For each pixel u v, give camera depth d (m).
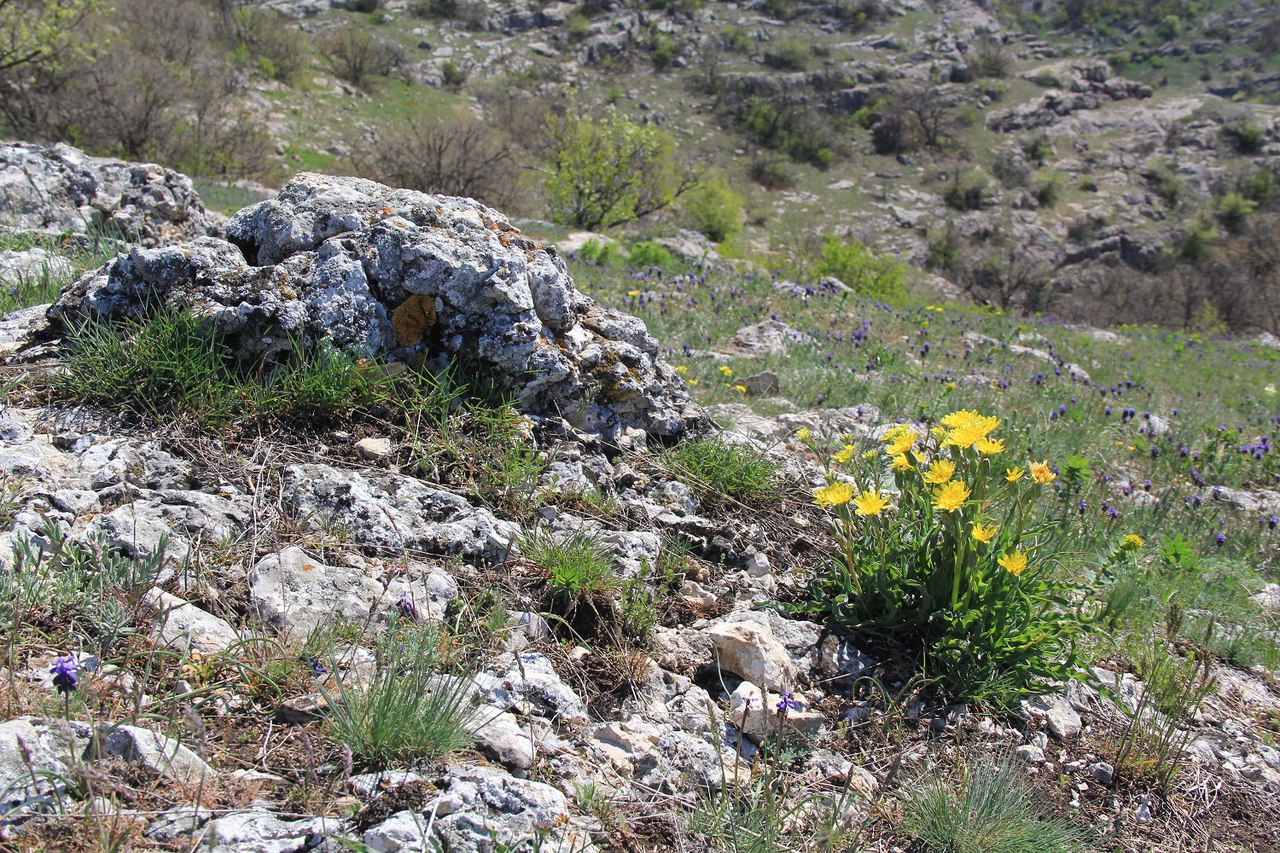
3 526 2.87
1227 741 3.52
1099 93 86.44
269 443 3.66
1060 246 63.91
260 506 3.31
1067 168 74.06
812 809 2.68
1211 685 3.60
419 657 2.63
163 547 2.79
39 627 2.54
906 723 3.16
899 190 66.19
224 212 16.19
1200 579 5.13
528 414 4.27
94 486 3.21
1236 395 13.09
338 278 4.04
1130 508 6.36
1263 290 48.62
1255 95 87.44
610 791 2.55
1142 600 4.41
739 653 3.21
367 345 4.04
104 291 4.05
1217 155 76.94
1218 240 63.97
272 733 2.42
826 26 89.44
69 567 2.73
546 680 2.85
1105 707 3.52
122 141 26.86
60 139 26.31
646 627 3.25
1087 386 10.89
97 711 2.30
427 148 29.45
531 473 3.83
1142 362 14.74
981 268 54.44
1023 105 80.25
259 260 4.38
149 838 1.98
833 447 5.91
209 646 2.63
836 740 3.04
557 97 58.78
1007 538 3.54
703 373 7.27
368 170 30.97
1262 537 6.53
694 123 69.81
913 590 3.52
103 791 2.03
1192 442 8.91
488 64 65.62
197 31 41.25
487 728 2.55
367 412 3.93
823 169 68.06
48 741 2.11
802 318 11.75
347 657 2.72
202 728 2.15
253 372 3.91
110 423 3.59
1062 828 2.77
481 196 30.11
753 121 69.88
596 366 4.47
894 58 84.75
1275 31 94.50
